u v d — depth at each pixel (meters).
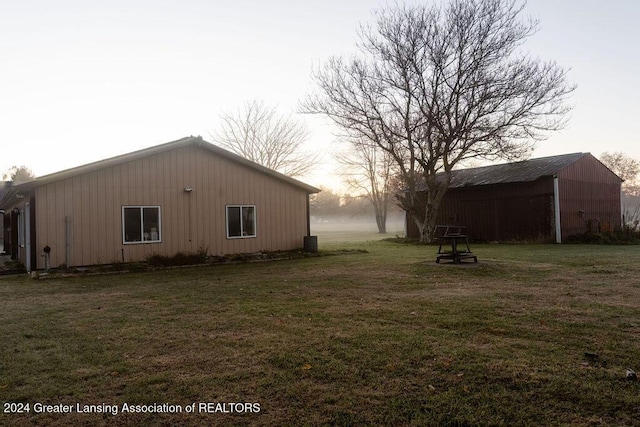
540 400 3.32
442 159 23.33
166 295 8.31
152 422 3.12
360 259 15.00
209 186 15.75
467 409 3.19
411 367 4.04
